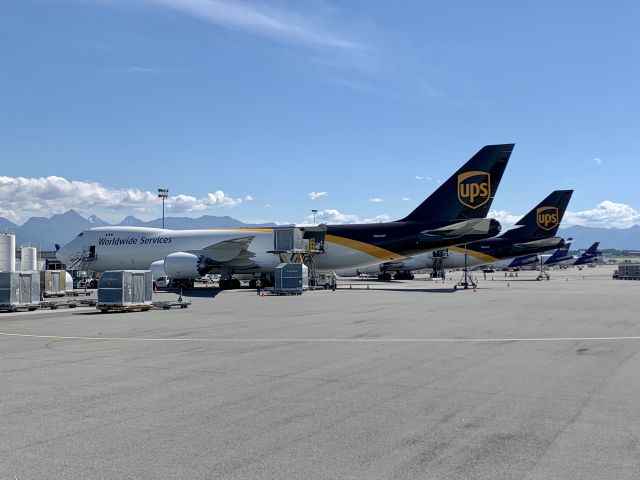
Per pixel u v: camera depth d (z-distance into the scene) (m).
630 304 30.36
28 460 6.31
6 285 26.36
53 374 11.18
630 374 11.11
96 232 52.16
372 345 15.04
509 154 43.47
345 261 47.81
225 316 23.52
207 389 9.85
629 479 5.77
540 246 69.50
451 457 6.40
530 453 6.53
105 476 5.85
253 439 7.07
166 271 44.91
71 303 29.25
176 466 6.13
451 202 45.28
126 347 14.78
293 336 16.94
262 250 48.25
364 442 6.95
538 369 11.65
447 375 11.05
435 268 75.56
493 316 23.38
